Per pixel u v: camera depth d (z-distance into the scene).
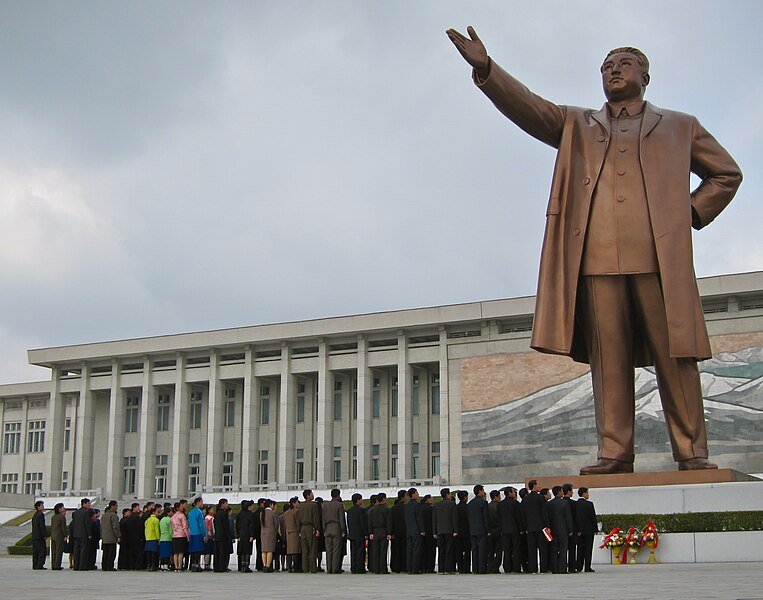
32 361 69.19
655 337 18.61
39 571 19.94
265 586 12.02
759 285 49.56
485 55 18.42
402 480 54.91
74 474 69.50
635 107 19.38
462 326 58.94
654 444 49.09
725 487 17.55
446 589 10.48
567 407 52.75
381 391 62.78
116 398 67.50
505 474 53.72
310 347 63.47
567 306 18.75
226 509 19.70
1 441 74.44
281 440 62.12
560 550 14.90
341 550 17.73
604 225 18.73
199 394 68.31
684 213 18.44
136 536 21.19
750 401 48.44
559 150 19.34
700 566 15.89
